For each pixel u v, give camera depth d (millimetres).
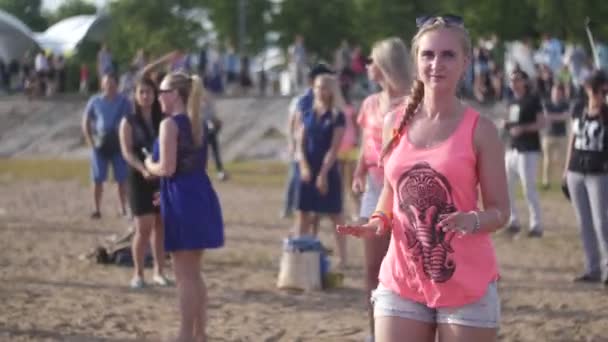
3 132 33906
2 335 8320
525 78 13914
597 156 10445
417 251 4727
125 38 52219
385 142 4980
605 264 10609
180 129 7500
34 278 11008
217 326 8719
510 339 8305
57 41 40969
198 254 7637
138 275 10414
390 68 7367
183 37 60031
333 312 9328
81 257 12203
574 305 9633
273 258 12453
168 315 9156
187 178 7535
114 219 16453
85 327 8648
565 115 20703
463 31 4727
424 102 4816
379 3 57281
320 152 11008
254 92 42500
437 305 4707
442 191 4707
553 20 46812
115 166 16297
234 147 31016
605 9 46562
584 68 26047
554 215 16984
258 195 20828
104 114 16016
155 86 9828
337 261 12148
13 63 40719
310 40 62156
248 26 64188
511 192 14312
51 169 27422
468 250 4684
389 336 4805
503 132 15102
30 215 17125
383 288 4859
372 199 7500
